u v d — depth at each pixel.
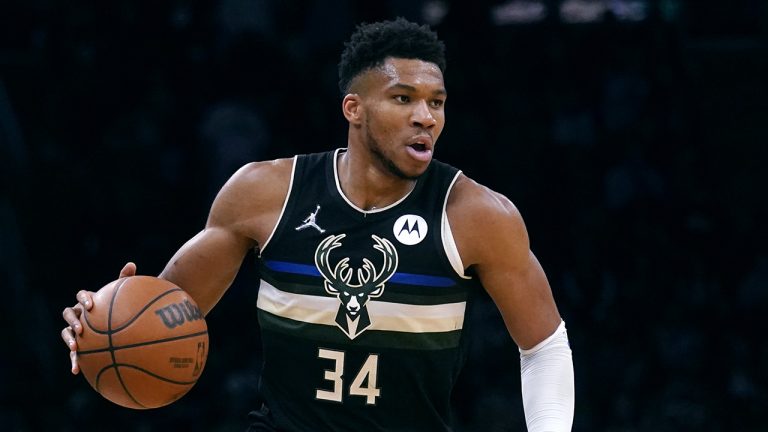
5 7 34.12
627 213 29.52
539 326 11.22
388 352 10.96
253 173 11.44
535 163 30.55
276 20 34.66
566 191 30.09
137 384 10.78
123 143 29.50
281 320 11.16
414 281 10.91
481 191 11.18
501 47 33.12
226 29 33.31
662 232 29.02
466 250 10.96
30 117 32.00
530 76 32.78
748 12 36.72
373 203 11.16
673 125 31.77
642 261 28.31
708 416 25.92
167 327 10.78
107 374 10.78
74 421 25.27
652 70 32.31
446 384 11.26
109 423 25.23
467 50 32.56
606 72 32.38
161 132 30.11
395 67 10.76
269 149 29.86
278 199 11.27
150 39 31.89
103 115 30.70
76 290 28.39
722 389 26.61
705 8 36.88
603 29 33.34
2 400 26.14
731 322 28.12
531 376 11.30
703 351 27.08
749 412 26.14
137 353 10.67
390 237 10.96
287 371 11.25
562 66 32.78
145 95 30.73
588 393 26.33
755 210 32.19
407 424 11.23
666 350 26.92
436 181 11.22
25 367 26.97
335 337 10.98
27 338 27.47
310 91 31.14
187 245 11.62
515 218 11.07
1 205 28.83
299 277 11.05
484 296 27.00
